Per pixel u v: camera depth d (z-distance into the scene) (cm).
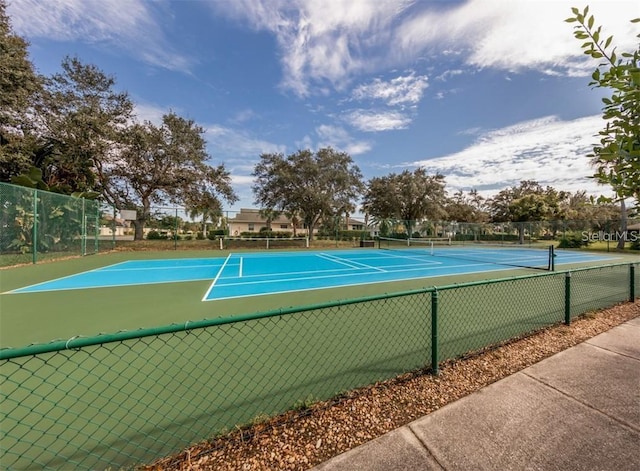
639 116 139
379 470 168
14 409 229
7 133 1260
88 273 895
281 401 244
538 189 4425
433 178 3284
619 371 286
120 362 308
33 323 437
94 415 224
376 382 272
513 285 699
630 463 172
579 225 2406
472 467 170
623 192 152
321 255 1552
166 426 213
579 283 754
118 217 1786
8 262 968
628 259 1512
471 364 303
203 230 2066
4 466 178
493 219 4566
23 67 1309
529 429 203
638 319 450
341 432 202
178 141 2033
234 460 178
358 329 408
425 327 418
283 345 354
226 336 380
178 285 720
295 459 178
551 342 360
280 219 4309
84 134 1566
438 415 219
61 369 292
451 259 1434
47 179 1619
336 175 2384
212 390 259
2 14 1286
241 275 881
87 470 175
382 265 1158
